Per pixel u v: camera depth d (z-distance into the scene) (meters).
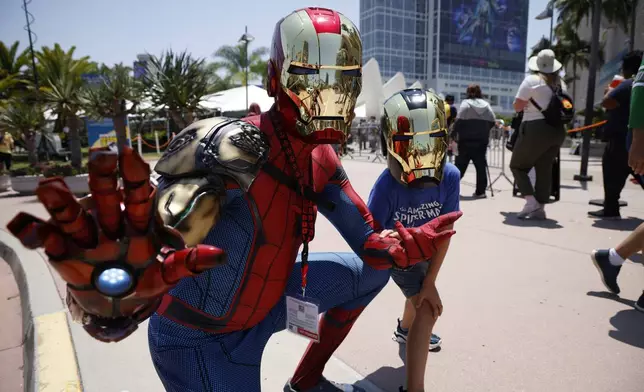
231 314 1.46
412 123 1.95
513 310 3.24
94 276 0.94
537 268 4.10
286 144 1.44
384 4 96.00
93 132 13.02
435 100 2.01
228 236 1.40
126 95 12.65
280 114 1.43
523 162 5.78
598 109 19.94
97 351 2.73
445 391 2.32
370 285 1.97
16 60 32.09
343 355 2.71
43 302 3.38
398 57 98.56
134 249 0.95
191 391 1.48
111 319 1.05
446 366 2.55
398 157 2.00
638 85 3.05
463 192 8.27
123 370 2.53
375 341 2.88
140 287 0.98
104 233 0.93
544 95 5.41
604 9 29.11
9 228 0.86
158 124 25.53
